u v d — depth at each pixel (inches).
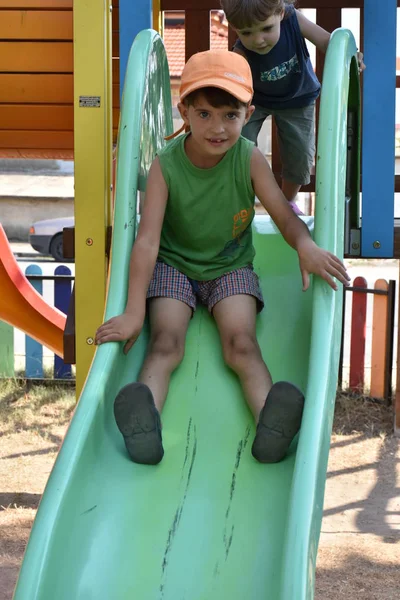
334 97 107.5
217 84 92.7
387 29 132.6
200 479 88.0
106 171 136.6
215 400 97.7
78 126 135.3
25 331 243.3
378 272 581.0
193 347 104.0
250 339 100.3
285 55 129.6
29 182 827.4
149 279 100.4
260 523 83.0
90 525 81.0
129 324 95.7
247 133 144.3
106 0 135.3
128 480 87.0
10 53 163.6
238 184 102.2
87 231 136.3
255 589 77.4
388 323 265.9
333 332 92.9
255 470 88.5
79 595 75.4
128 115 111.3
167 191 103.0
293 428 86.2
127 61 128.4
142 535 82.3
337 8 177.8
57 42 162.6
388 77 133.4
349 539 170.1
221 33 738.8
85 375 138.1
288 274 113.6
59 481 78.3
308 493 75.8
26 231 754.2
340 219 104.5
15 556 155.6
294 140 145.4
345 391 278.5
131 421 86.5
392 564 155.2
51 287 421.1
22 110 167.6
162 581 78.6
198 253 106.3
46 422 258.4
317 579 147.1
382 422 255.1
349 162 138.6
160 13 188.2
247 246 108.9
